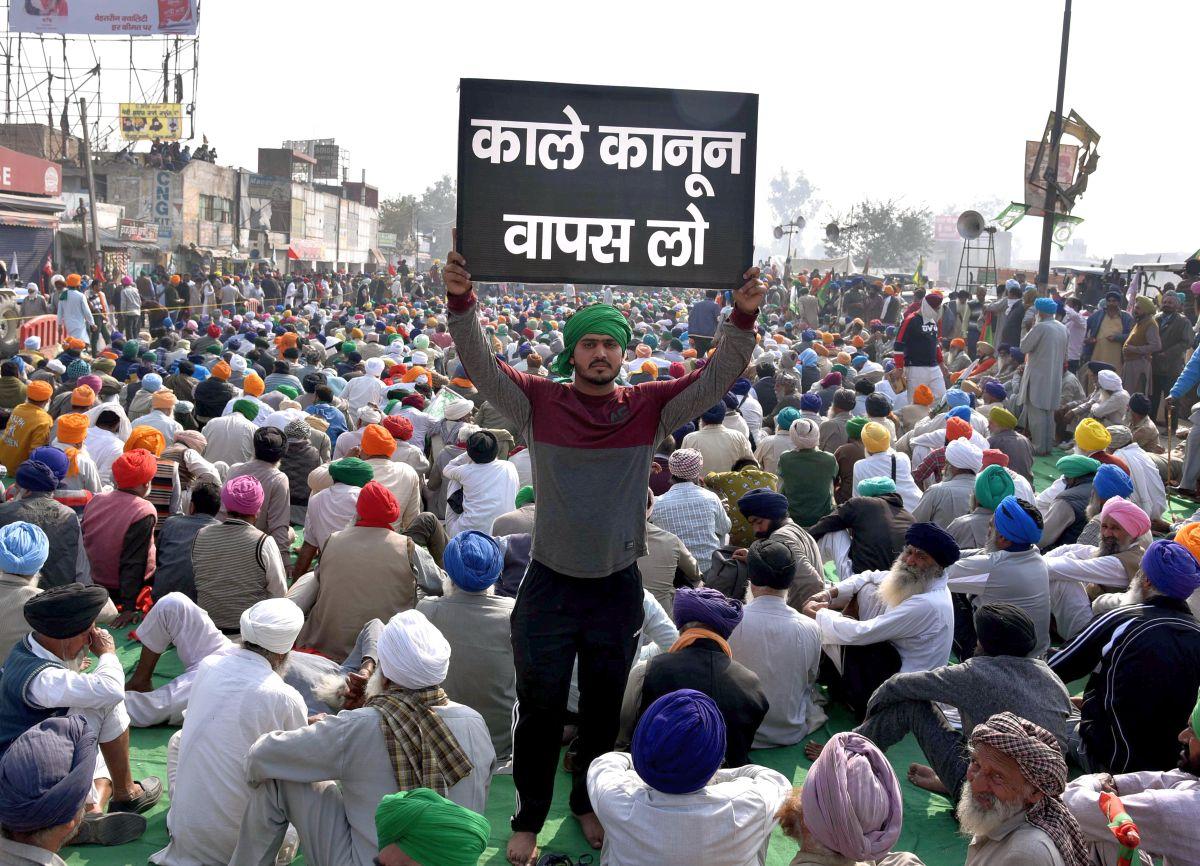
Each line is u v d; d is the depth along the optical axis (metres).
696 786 3.20
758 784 3.41
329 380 13.15
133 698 5.23
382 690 3.74
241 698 3.91
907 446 10.41
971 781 3.11
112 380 10.05
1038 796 3.03
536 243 3.62
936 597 5.19
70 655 4.12
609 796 3.31
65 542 5.94
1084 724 4.57
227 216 46.44
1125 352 14.64
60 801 3.18
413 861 2.49
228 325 19.83
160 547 6.17
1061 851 2.97
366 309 31.11
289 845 4.01
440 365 17.81
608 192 3.65
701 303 18.38
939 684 4.41
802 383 15.15
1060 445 14.33
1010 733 3.02
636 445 3.68
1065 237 22.03
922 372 14.06
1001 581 5.51
